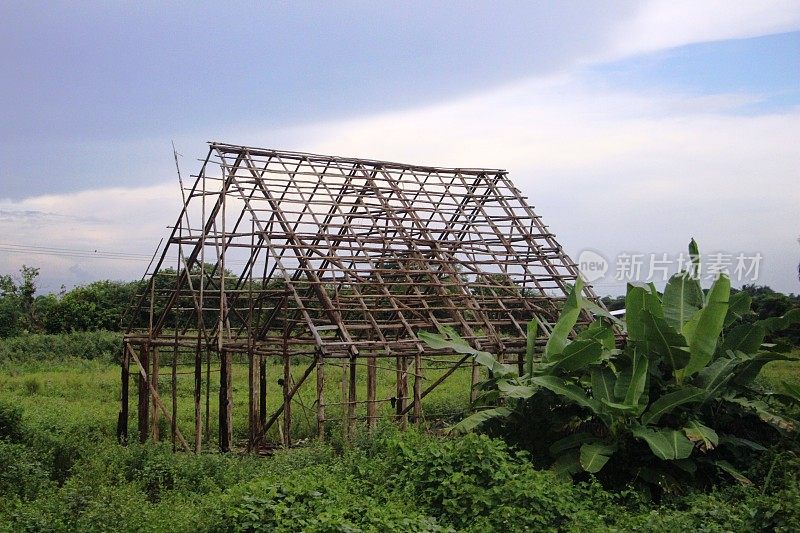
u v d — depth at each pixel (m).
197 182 21.28
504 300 22.59
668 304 17.81
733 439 16.19
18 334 50.38
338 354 18.20
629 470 15.60
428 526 10.70
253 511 10.75
